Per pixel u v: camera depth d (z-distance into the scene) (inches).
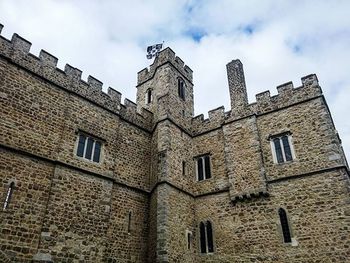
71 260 501.0
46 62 610.2
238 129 745.6
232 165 711.7
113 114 698.2
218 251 650.2
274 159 667.4
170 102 796.0
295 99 695.7
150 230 646.5
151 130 794.2
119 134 696.4
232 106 791.7
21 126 526.9
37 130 546.3
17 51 569.3
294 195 608.7
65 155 567.8
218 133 786.8
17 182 488.4
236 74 838.5
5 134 502.0
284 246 577.3
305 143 641.0
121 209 623.8
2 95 520.4
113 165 643.5
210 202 712.4
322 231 552.1
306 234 565.3
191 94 930.1
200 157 791.1
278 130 688.4
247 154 699.4
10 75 543.5
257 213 635.5
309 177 607.2
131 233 620.1
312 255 544.4
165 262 567.2
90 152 617.0
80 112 629.3
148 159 746.8
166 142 714.8
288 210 603.2
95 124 647.1
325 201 571.2
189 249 655.8
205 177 757.3
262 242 604.4
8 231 451.5
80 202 552.4
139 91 957.8
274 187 638.5
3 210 457.4
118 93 732.0
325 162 601.9
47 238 486.3
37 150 533.0
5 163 485.7
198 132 826.8
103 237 560.4
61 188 535.8
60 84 616.4
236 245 632.4
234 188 682.8
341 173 575.2
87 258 523.2
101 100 684.1
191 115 880.3
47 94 587.2
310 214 577.0
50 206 509.4
